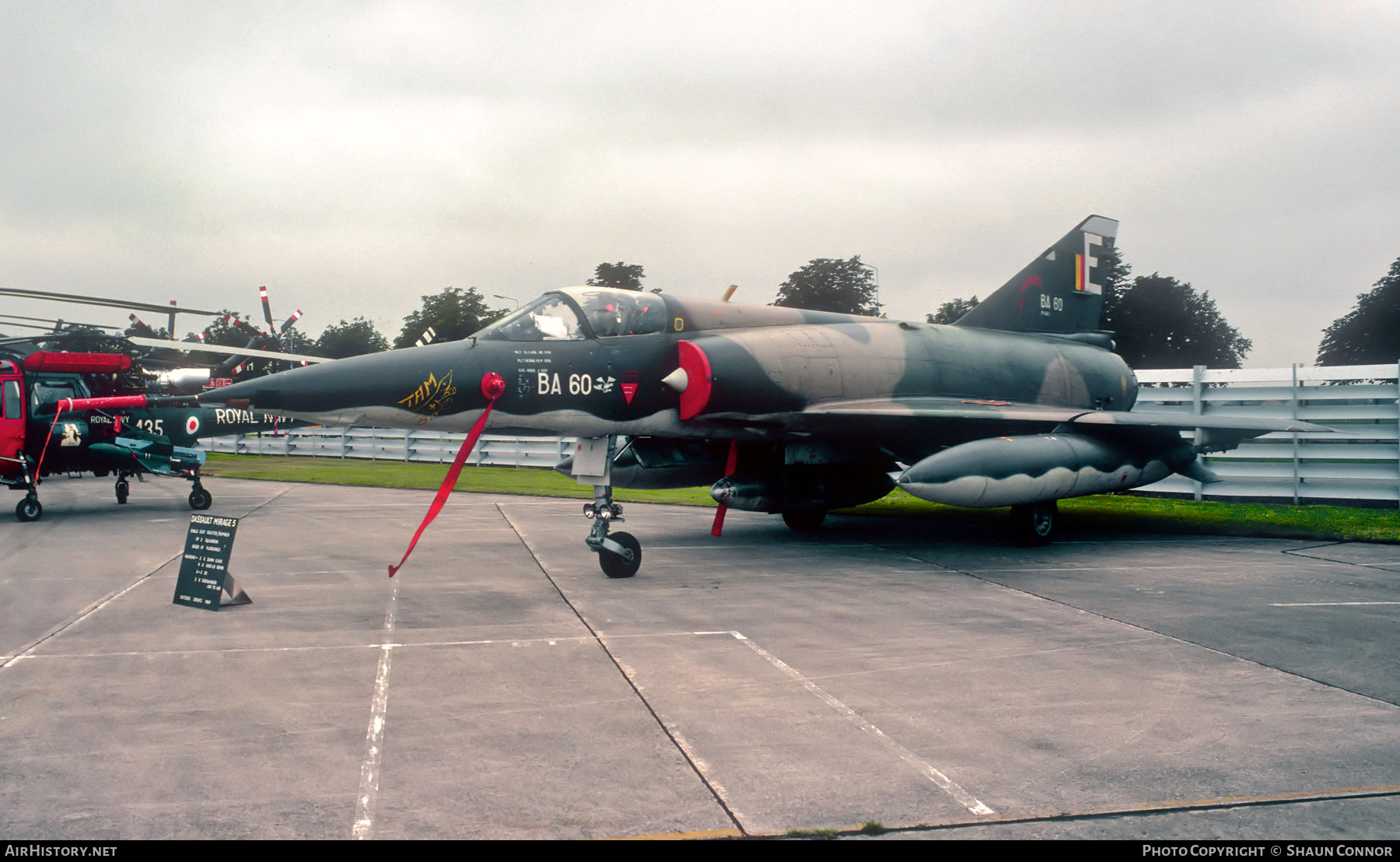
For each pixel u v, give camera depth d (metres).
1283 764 4.23
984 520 14.48
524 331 9.56
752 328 11.32
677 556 10.66
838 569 9.72
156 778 3.96
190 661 5.89
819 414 10.67
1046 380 13.73
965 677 5.62
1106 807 3.76
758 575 9.36
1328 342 58.22
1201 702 5.15
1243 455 17.19
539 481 21.56
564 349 9.60
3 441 13.33
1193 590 8.54
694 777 4.02
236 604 7.71
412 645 6.34
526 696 5.17
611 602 7.90
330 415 8.59
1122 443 12.08
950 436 12.30
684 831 3.50
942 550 11.25
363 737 4.50
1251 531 12.91
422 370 8.85
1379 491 15.80
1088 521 14.19
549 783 3.94
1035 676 5.64
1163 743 4.49
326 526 13.30
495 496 18.17
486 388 9.05
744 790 3.88
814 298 44.41
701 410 9.87
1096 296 15.74
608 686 5.38
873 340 12.01
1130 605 7.84
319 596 8.11
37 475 13.82
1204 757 4.31
